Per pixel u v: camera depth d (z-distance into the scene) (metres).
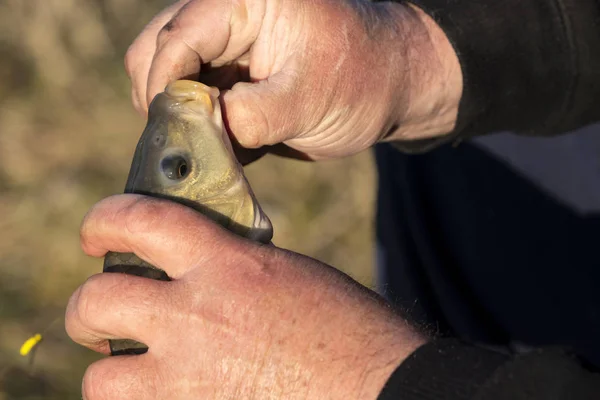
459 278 3.46
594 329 3.29
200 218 2.04
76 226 5.68
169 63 2.32
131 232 2.02
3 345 5.04
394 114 2.56
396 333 1.92
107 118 6.18
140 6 6.70
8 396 4.88
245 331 1.92
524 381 1.69
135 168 2.28
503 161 3.32
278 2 2.29
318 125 2.40
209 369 1.92
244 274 1.97
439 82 2.64
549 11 2.68
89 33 6.51
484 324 3.43
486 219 3.38
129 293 1.97
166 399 1.95
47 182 5.89
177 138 2.23
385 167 3.58
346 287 1.99
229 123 2.27
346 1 2.42
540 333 3.35
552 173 3.26
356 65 2.38
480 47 2.63
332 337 1.91
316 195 5.74
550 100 2.73
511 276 3.37
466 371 1.77
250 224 2.26
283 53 2.32
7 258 5.52
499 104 2.70
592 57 2.67
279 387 1.89
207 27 2.30
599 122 3.07
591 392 1.66
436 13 2.63
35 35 6.43
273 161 5.85
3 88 6.35
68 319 2.07
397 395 1.78
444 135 2.78
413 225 3.48
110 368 1.98
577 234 3.26
